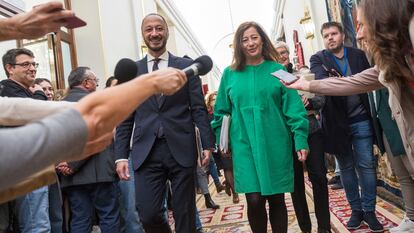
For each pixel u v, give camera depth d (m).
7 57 3.32
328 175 6.89
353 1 4.79
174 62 2.74
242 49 2.74
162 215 2.59
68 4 6.68
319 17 7.75
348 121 3.39
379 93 2.79
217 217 4.95
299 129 2.64
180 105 2.64
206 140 2.63
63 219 3.51
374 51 1.58
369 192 3.35
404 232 2.74
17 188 0.77
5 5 4.01
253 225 2.62
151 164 2.58
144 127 2.60
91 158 3.19
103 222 3.30
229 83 2.80
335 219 3.87
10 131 0.61
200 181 5.70
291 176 2.62
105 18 6.96
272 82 2.67
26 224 2.79
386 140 2.88
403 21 1.37
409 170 2.65
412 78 1.57
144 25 2.74
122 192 3.77
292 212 4.59
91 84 3.45
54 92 4.48
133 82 0.77
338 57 3.50
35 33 1.06
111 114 0.71
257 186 2.57
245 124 2.64
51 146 0.62
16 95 3.15
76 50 6.64
